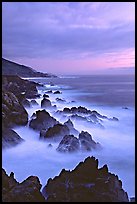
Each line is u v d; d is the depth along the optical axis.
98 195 10.85
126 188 14.55
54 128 22.36
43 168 17.22
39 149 20.28
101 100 59.91
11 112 25.83
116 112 42.34
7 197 10.73
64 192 11.34
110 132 27.09
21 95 41.75
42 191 12.19
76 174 12.04
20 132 24.48
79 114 33.53
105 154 19.70
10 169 17.03
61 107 46.41
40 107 40.72
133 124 31.19
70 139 19.75
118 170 17.05
